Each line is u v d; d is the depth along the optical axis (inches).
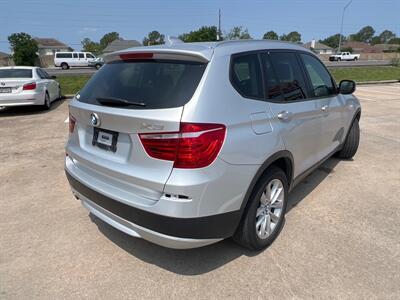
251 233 110.0
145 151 91.3
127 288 101.1
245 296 97.3
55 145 249.4
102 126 102.2
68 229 133.4
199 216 89.9
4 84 362.3
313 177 185.9
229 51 104.3
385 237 126.5
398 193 165.9
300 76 136.9
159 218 89.7
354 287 100.3
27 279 105.1
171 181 87.1
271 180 114.2
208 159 88.7
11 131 295.4
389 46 3690.9
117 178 99.9
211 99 91.7
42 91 387.2
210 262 112.6
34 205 153.6
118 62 115.5
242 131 98.0
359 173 192.1
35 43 1982.0
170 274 107.0
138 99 95.3
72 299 97.0
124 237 127.7
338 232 129.8
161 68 100.5
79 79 755.4
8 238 127.1
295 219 139.6
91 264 112.1
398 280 103.3
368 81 778.2
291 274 106.2
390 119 344.5
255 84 109.5
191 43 110.8
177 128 86.3
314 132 142.1
